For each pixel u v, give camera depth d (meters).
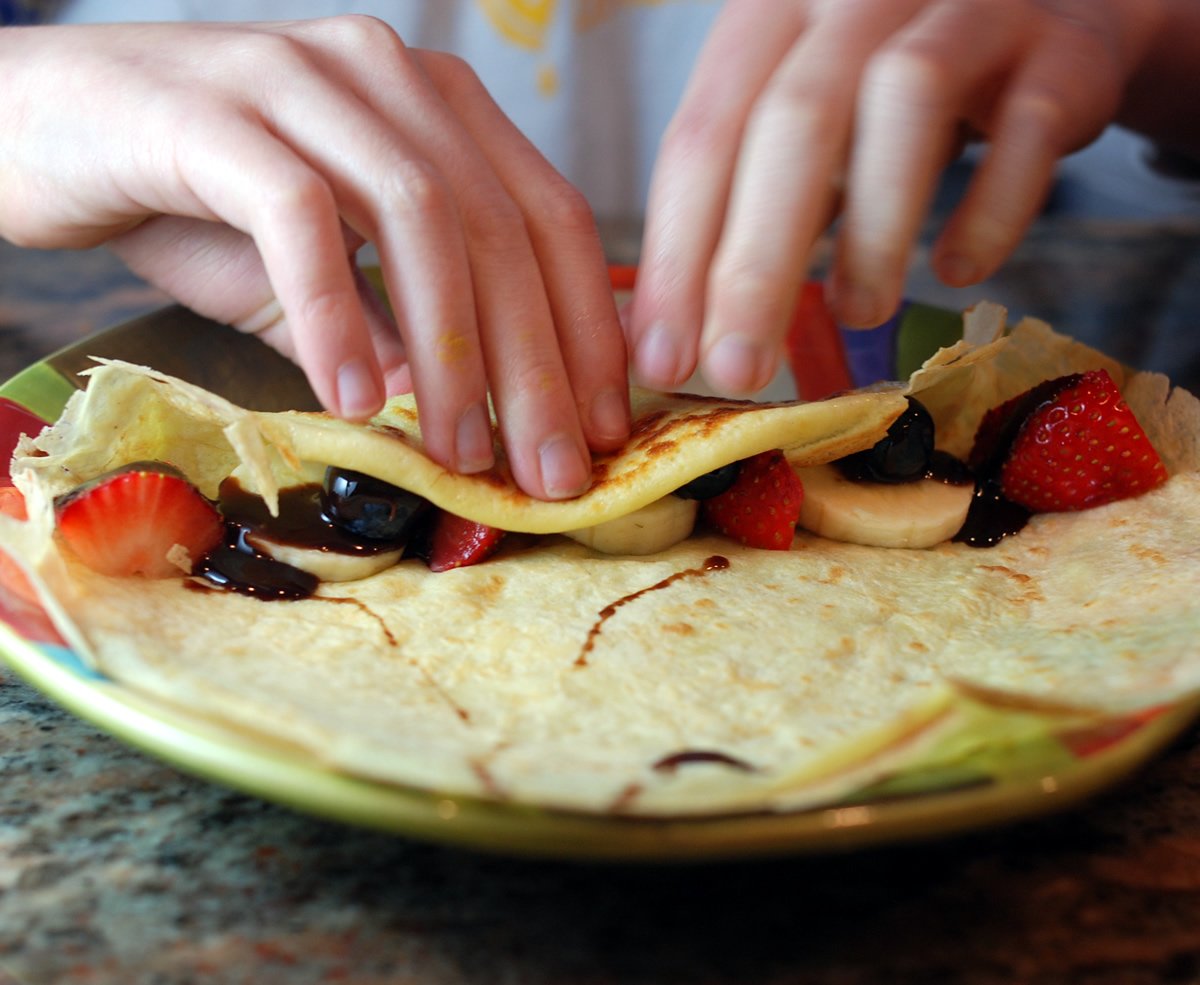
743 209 0.31
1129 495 0.35
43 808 0.27
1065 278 0.54
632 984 0.24
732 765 0.25
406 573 0.32
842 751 0.25
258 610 0.30
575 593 0.31
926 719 0.25
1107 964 0.25
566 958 0.25
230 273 0.38
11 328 0.46
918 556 0.34
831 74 0.32
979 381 0.37
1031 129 0.34
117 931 0.25
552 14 0.60
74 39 0.39
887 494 0.35
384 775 0.24
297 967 0.24
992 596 0.33
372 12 0.58
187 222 0.38
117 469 0.31
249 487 0.33
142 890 0.25
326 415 0.33
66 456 0.31
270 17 0.58
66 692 0.26
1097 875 0.26
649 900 0.26
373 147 0.31
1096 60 0.36
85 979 0.24
